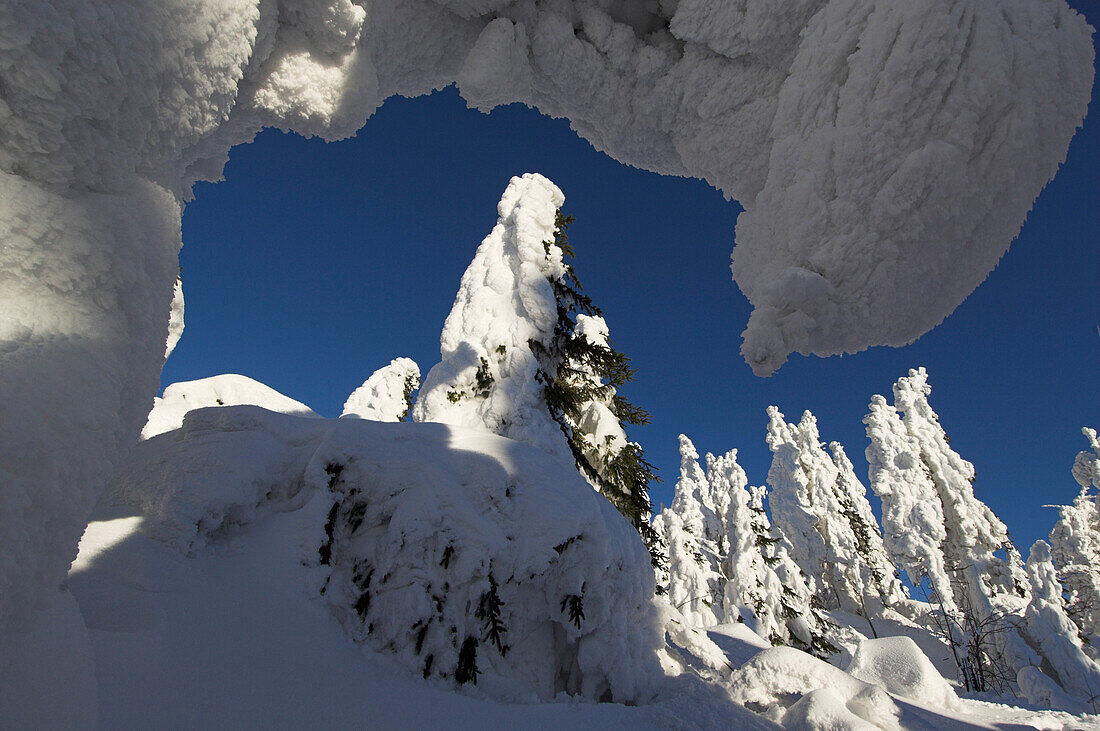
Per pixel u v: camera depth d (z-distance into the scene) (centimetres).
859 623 2645
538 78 373
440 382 738
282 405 941
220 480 343
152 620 250
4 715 93
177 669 228
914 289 203
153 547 298
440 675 304
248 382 941
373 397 1579
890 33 188
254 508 360
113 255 118
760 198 242
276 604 290
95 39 111
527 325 745
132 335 124
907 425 2839
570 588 368
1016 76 178
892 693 506
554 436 694
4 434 82
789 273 196
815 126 219
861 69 196
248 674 240
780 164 228
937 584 2348
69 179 116
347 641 295
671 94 348
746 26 283
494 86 353
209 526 325
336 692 252
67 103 110
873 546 3064
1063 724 465
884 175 192
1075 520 2755
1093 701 1265
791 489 3188
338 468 382
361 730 233
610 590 386
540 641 371
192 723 206
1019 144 181
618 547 404
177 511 315
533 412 692
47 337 97
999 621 1781
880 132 189
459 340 774
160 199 146
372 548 344
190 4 145
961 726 407
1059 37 183
